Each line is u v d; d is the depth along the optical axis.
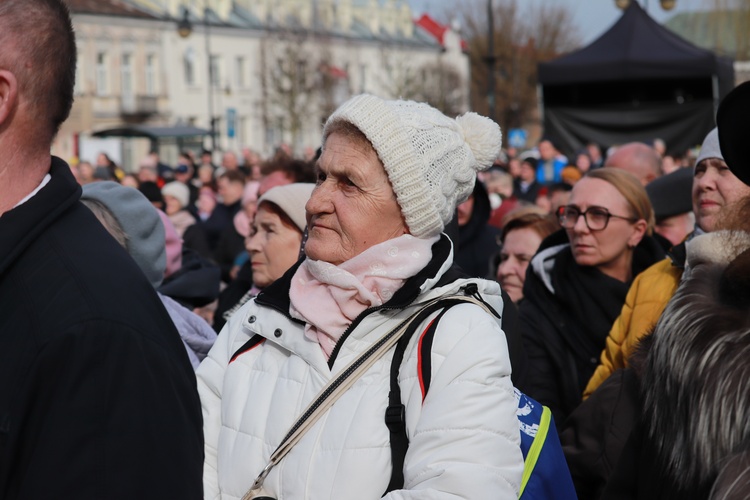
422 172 2.39
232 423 2.44
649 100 20.17
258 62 58.97
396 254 2.38
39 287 1.95
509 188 10.67
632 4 20.05
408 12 82.00
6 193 2.03
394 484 2.24
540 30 58.75
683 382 2.31
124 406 1.91
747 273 2.31
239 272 5.40
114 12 57.06
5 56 2.00
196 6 62.50
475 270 6.17
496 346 2.30
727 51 24.12
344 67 66.88
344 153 2.43
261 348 2.50
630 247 4.28
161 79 59.84
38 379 1.88
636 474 2.57
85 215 2.12
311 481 2.27
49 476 1.85
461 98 61.38
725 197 3.64
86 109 55.59
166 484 1.94
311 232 2.48
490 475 2.18
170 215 9.44
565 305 4.23
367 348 2.34
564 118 20.53
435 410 2.22
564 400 4.12
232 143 63.78
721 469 2.19
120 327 1.94
